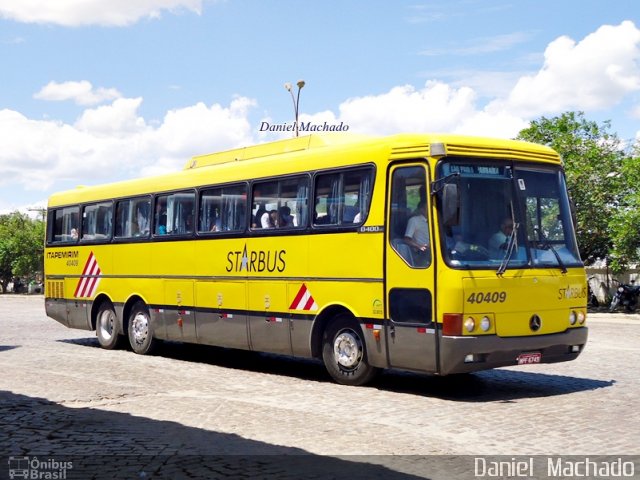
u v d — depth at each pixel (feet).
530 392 41.47
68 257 70.18
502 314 39.22
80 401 39.27
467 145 40.14
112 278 64.49
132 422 33.91
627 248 95.55
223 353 62.69
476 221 39.60
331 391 42.39
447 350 38.27
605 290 112.37
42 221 197.98
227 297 52.44
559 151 108.37
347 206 44.11
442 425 33.06
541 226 41.55
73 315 69.21
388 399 39.68
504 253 39.93
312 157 46.78
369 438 30.60
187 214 56.90
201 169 56.29
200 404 38.24
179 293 57.06
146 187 61.46
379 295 41.81
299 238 46.96
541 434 31.22
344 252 43.91
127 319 63.31
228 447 29.19
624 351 60.34
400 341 40.65
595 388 42.50
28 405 38.06
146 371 50.83
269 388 43.57
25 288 200.34
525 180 41.52
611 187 105.50
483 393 41.32
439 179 39.32
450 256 38.58
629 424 32.99
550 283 40.83
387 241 41.47
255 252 50.24
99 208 66.85
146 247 60.64
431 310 39.06
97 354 61.21
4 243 190.70
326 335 45.57
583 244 107.14
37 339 74.49
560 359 41.47
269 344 49.08
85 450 28.91
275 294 48.52
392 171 41.63
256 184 50.75
